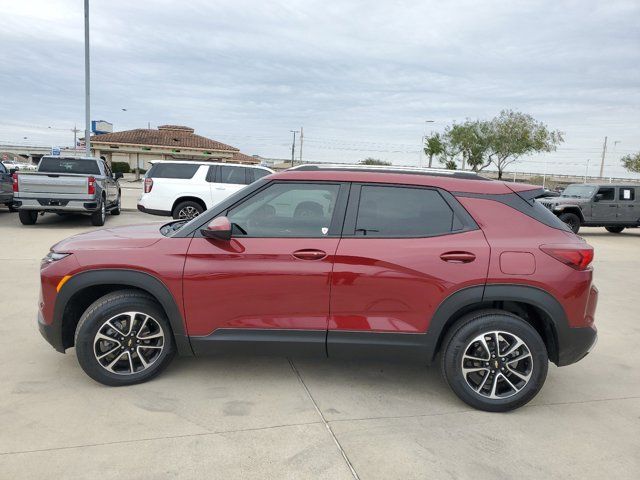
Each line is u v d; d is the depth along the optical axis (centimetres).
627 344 483
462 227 333
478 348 332
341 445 285
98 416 305
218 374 373
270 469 260
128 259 331
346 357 341
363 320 331
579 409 343
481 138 3603
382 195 342
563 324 323
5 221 1269
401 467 266
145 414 310
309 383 365
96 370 338
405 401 343
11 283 612
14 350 404
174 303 334
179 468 257
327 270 327
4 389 336
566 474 266
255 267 329
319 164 378
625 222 1517
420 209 339
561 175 7012
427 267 322
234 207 344
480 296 321
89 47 1805
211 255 331
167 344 348
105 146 4528
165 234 364
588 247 329
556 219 347
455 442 293
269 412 319
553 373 407
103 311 332
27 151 7912
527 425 317
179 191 1183
